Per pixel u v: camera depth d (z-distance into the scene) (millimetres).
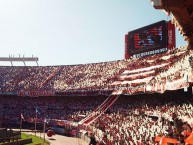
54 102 83312
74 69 93188
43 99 85688
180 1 6723
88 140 53906
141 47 69625
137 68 69562
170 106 47938
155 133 34000
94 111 70125
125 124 50250
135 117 54562
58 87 83750
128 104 63688
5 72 99562
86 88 75188
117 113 62969
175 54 60156
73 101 79875
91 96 76688
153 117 51781
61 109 80125
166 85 43750
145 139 32938
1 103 88750
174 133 13023
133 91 58062
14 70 100438
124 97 66062
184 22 8273
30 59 114562
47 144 53531
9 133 57406
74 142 56531
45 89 84938
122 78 69375
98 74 81500
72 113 76125
